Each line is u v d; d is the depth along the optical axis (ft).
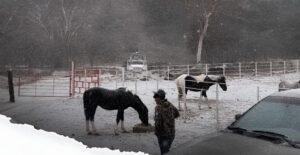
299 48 194.90
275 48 193.26
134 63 137.90
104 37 202.80
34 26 196.44
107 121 47.60
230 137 15.69
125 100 40.27
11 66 158.20
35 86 91.76
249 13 211.20
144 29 214.48
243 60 172.86
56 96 75.56
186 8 199.52
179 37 203.51
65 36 185.16
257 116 17.34
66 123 45.98
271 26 209.26
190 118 48.73
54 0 201.67
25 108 59.06
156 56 184.24
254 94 74.43
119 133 40.04
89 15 206.69
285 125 16.26
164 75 126.41
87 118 40.19
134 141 35.73
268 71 136.87
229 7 197.47
